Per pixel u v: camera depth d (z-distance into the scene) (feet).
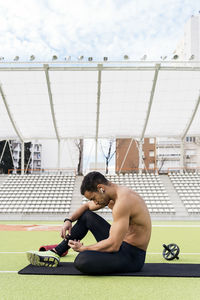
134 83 50.85
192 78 49.88
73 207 52.90
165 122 60.23
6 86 51.62
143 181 60.34
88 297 7.04
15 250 16.55
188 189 57.36
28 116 58.49
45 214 50.01
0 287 7.92
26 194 56.18
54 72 48.73
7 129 62.75
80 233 10.24
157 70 47.50
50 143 160.45
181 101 54.60
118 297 7.04
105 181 8.80
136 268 9.36
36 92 52.75
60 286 7.96
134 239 9.26
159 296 7.13
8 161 122.72
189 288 7.79
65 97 53.78
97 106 55.16
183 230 30.68
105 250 8.69
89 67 47.44
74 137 65.00
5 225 37.14
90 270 8.87
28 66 47.32
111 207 9.59
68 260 12.09
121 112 57.47
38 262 10.23
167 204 52.85
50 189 57.88
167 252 13.33
